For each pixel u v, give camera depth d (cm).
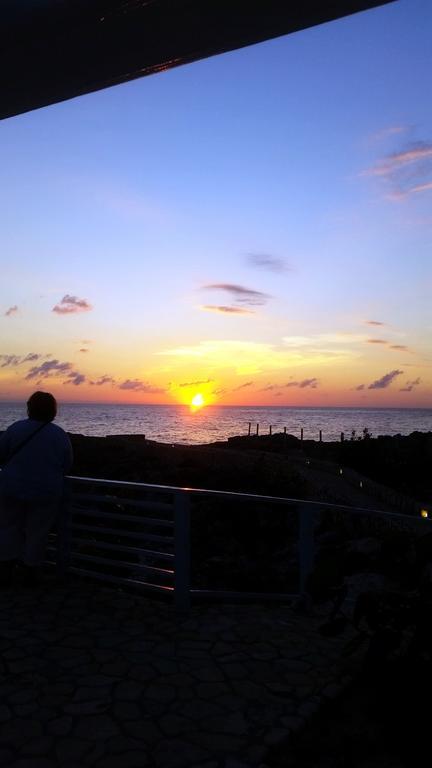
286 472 2442
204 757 299
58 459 557
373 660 368
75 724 327
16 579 604
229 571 1061
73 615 507
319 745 330
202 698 361
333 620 401
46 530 561
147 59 288
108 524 1091
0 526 564
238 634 474
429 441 4147
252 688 376
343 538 425
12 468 542
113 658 419
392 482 3700
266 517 1706
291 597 565
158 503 553
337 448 4666
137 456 2780
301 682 386
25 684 374
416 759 318
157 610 527
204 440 11100
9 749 301
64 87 311
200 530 1584
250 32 273
